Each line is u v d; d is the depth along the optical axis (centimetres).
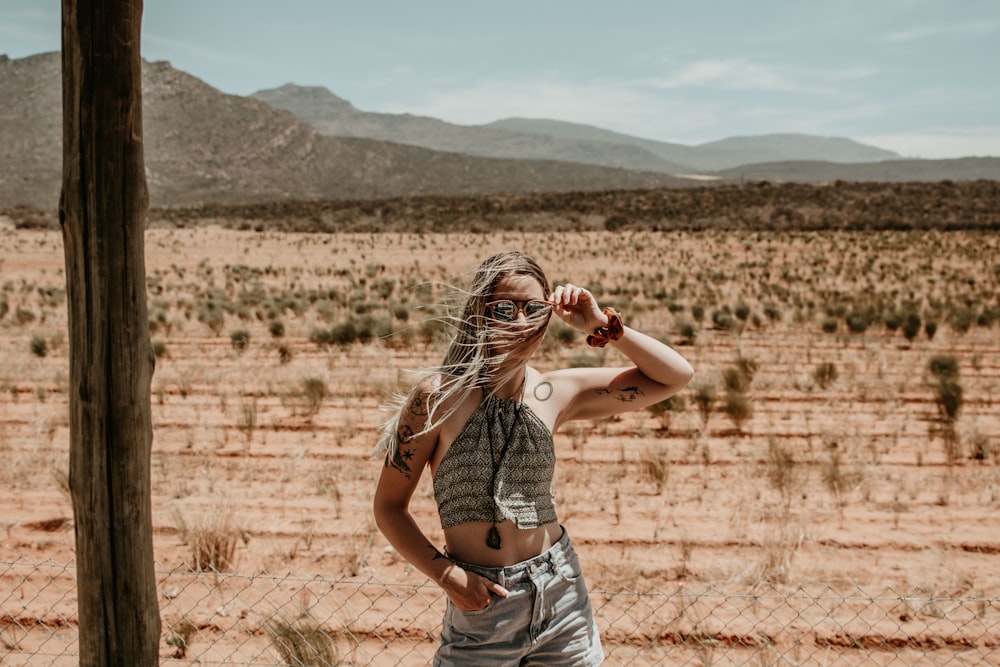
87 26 241
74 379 257
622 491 758
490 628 249
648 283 3484
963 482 792
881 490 765
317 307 2289
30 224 8575
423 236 8275
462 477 249
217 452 875
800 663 459
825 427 997
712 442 931
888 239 6562
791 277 3778
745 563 585
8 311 2419
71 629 492
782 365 1453
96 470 258
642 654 470
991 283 3559
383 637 486
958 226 7656
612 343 270
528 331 246
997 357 1584
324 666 442
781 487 752
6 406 1105
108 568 264
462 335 254
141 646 272
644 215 9838
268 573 570
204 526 602
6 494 738
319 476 784
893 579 566
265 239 7475
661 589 550
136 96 250
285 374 1323
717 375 1312
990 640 483
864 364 1471
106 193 248
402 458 252
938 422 1039
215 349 1630
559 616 256
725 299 2945
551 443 260
